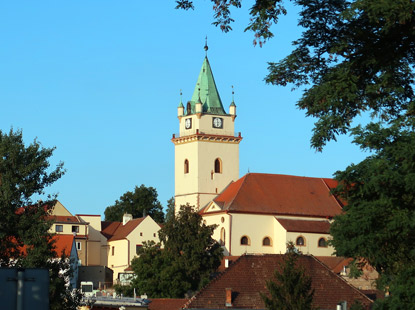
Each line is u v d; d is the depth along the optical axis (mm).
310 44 31703
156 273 116188
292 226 141250
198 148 153625
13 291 23656
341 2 31031
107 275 160125
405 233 29891
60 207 160125
